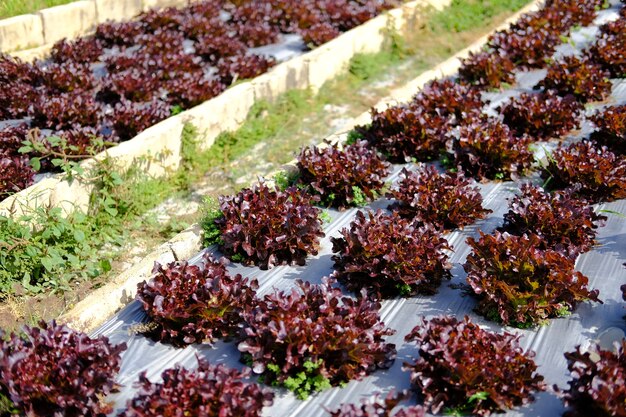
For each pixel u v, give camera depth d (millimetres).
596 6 4395
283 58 4090
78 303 2479
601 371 2111
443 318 2264
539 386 2178
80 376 2168
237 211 2633
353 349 2227
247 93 3412
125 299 2525
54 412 2150
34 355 2189
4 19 3904
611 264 2553
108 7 4402
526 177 2953
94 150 2979
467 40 4555
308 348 2225
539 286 2363
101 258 2754
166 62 3770
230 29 4457
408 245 2494
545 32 3816
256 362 2232
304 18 4488
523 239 2432
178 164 3176
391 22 4270
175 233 2875
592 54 3623
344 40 3916
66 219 2748
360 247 2494
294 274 2578
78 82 3615
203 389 2100
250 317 2273
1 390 2172
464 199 2707
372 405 2082
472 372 2150
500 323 2385
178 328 2363
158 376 2281
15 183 2850
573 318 2387
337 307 2305
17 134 3088
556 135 3156
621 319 2375
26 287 2561
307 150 3020
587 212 2609
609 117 3047
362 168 2818
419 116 3059
